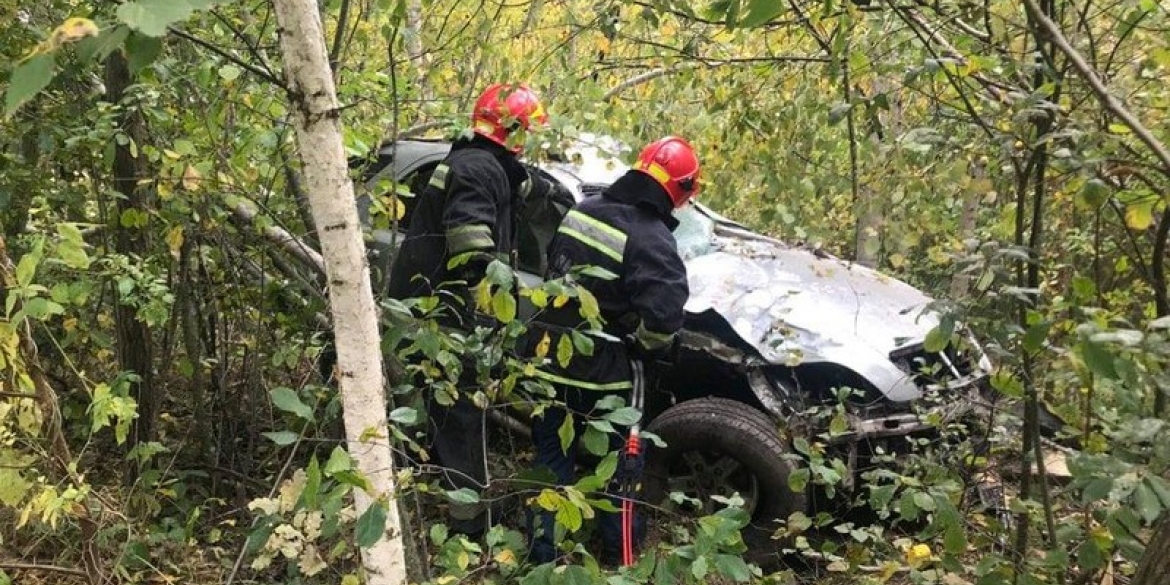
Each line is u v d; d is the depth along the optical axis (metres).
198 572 2.88
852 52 2.75
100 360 3.37
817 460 2.68
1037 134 2.20
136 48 1.31
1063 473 2.85
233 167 2.84
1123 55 2.51
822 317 3.64
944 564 2.36
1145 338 1.56
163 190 2.72
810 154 3.72
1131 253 2.71
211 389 3.98
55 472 2.35
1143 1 2.28
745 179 4.17
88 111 2.89
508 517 3.35
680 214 4.40
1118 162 1.97
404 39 3.12
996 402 2.92
